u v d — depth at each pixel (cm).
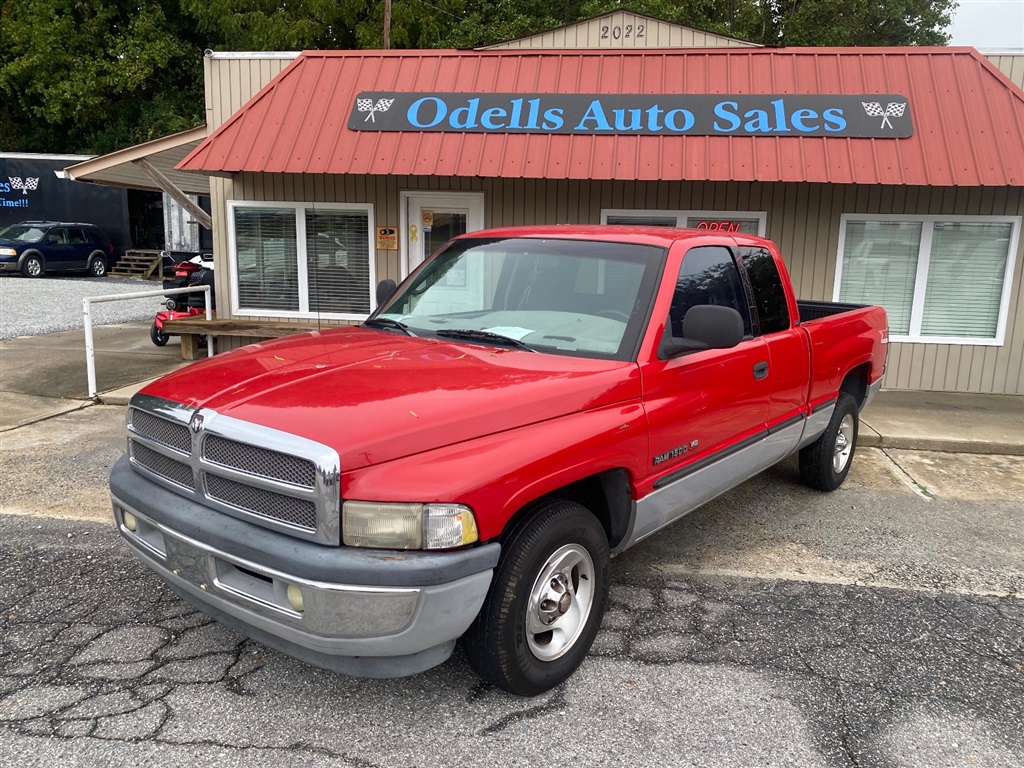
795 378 481
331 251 1033
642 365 352
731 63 924
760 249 478
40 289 2127
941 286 945
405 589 259
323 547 263
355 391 295
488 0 2888
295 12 2853
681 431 373
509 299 411
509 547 295
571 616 330
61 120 3155
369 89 945
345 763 277
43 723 294
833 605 412
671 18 2380
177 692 316
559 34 1158
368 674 278
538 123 891
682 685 331
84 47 3212
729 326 339
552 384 317
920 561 475
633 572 450
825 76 898
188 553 296
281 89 958
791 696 325
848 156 835
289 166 894
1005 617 403
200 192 1572
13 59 3228
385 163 885
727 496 592
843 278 954
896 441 739
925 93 873
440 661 287
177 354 1152
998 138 832
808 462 582
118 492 329
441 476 268
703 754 286
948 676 345
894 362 959
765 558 475
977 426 784
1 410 796
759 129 858
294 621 268
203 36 3422
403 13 2711
